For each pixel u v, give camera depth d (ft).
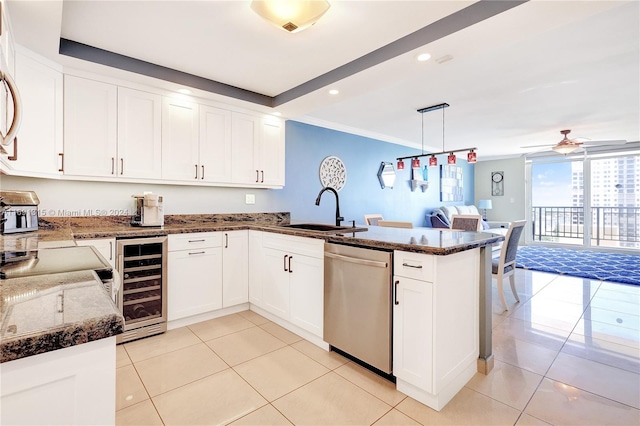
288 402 5.61
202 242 9.18
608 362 7.03
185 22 6.48
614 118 14.89
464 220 12.75
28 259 3.98
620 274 15.17
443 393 5.54
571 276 15.08
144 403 5.53
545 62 8.99
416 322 5.54
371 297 6.23
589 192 23.04
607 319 9.61
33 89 6.88
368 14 6.17
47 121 7.22
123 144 8.53
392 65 7.66
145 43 7.32
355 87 9.11
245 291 10.15
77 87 7.84
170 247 8.57
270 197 13.11
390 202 19.31
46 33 6.08
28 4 5.09
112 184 9.21
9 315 2.05
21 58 6.57
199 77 9.22
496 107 13.11
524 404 5.57
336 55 7.92
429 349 5.36
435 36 6.49
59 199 8.40
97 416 2.03
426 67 7.80
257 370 6.66
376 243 6.16
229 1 5.79
